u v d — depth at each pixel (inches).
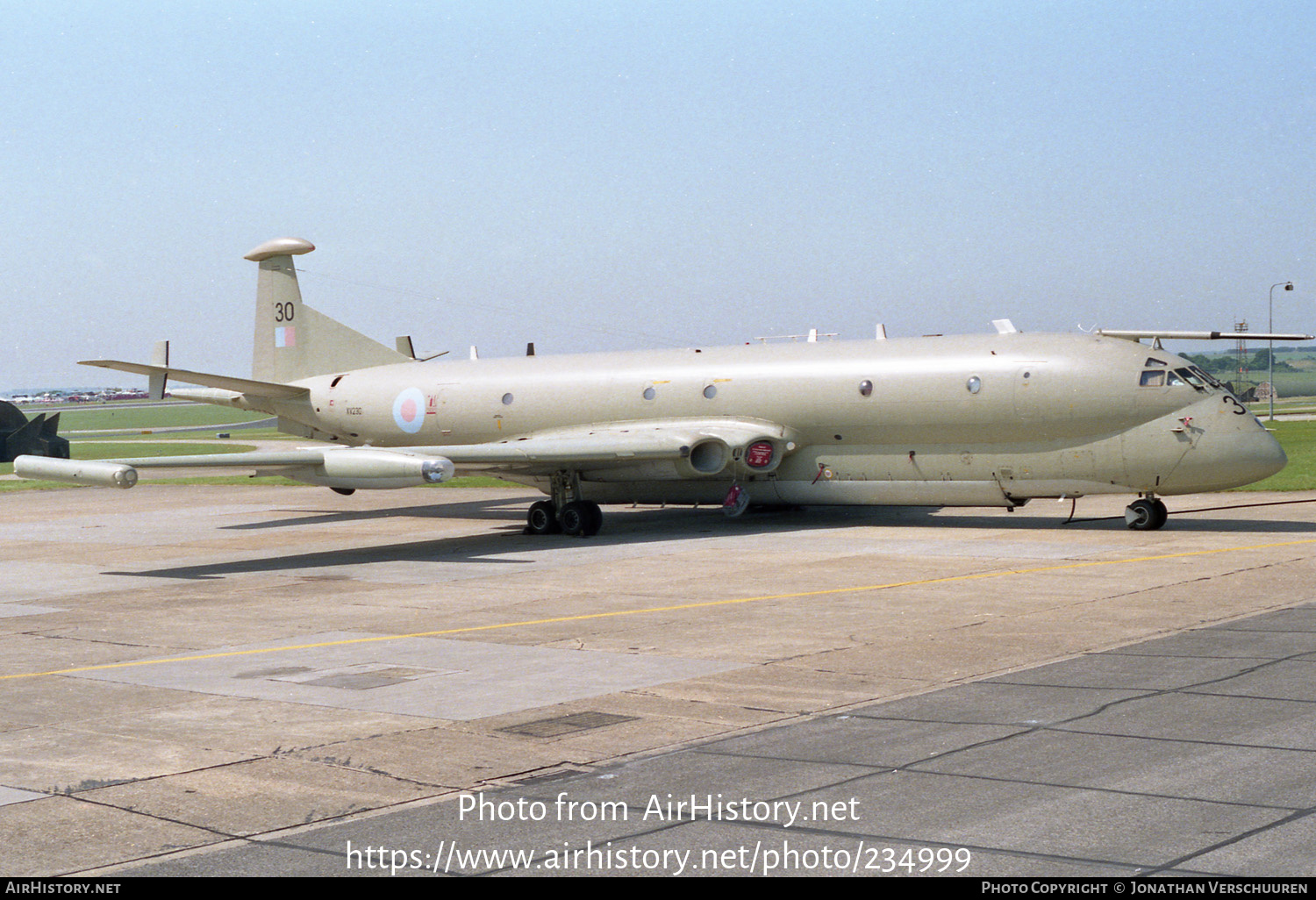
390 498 1584.6
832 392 1012.5
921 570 762.8
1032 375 934.4
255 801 329.1
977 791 318.0
